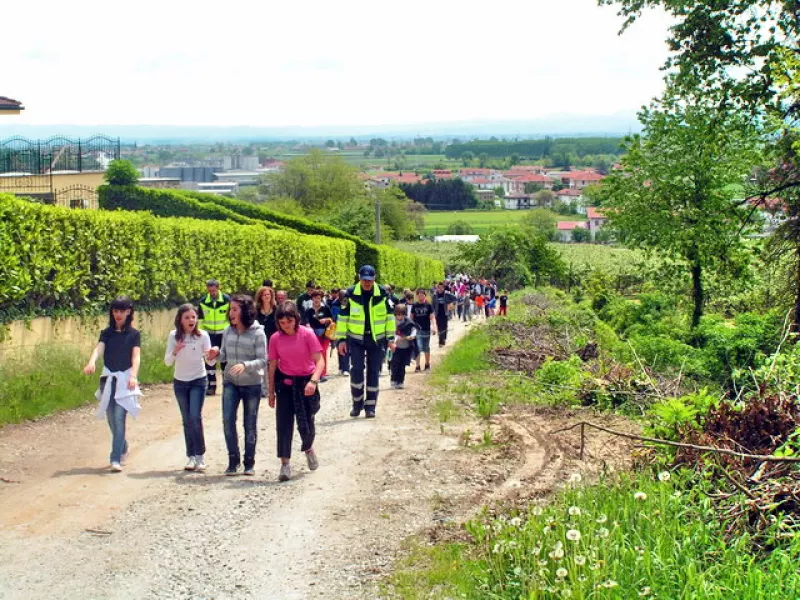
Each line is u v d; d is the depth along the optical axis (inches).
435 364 874.8
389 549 294.5
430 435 486.3
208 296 633.6
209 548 294.8
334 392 663.1
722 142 1139.3
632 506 281.9
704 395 410.6
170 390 641.6
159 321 830.5
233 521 324.8
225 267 1010.7
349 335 551.2
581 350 800.9
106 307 714.8
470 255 2748.5
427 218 7165.4
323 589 259.6
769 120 815.7
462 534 306.7
